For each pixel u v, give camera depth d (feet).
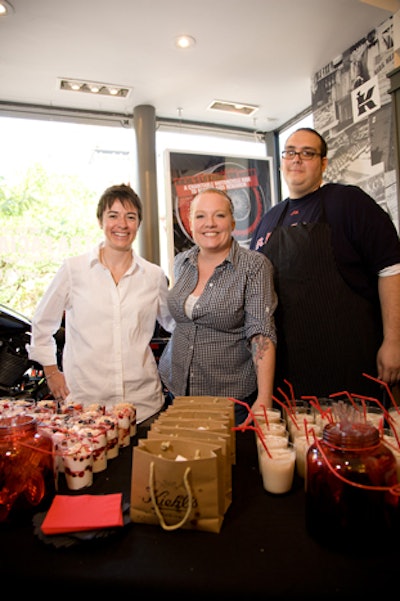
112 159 13.29
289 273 6.24
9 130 12.32
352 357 6.06
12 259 12.03
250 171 13.29
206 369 5.49
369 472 2.47
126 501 3.11
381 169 9.84
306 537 2.62
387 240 5.93
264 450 3.45
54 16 8.63
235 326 5.43
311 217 6.50
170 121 13.67
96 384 5.83
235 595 2.20
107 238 5.98
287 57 10.62
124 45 9.70
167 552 2.51
